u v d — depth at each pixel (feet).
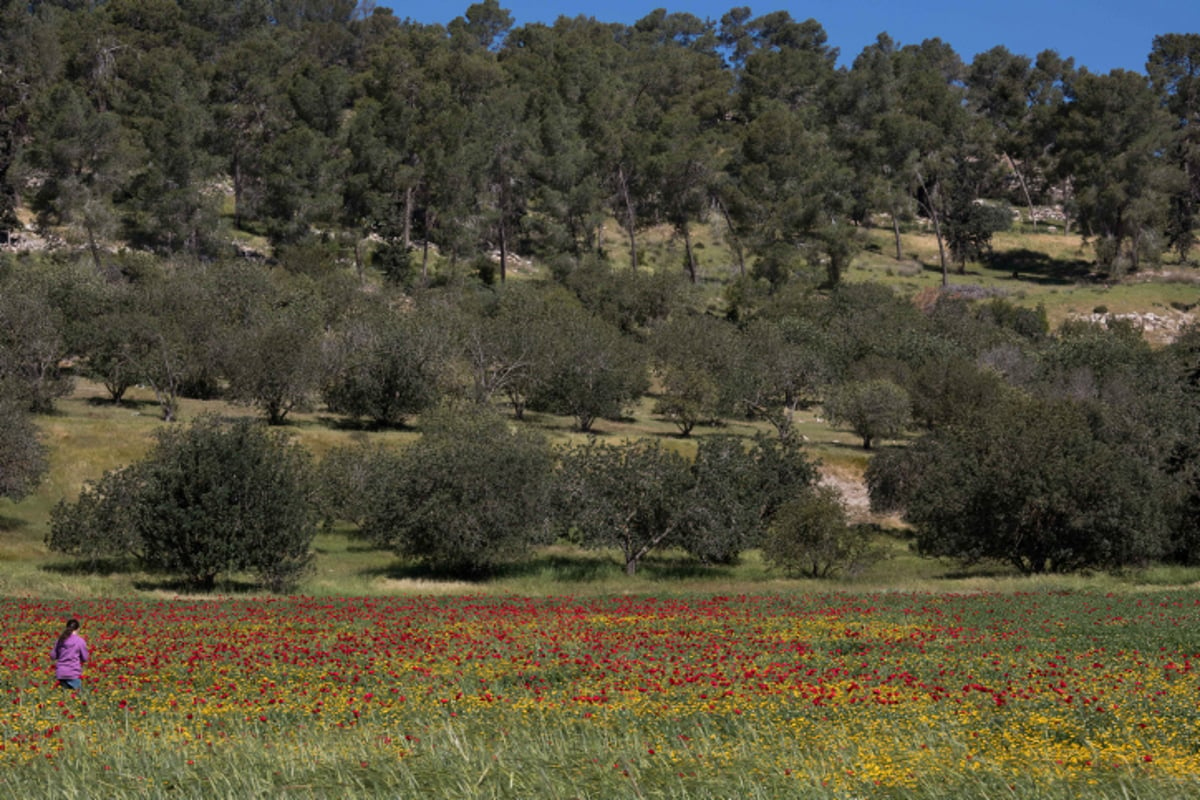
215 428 170.91
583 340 276.82
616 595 134.00
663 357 322.14
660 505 168.04
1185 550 178.70
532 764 44.32
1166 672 67.67
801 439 209.15
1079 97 549.54
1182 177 515.09
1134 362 329.52
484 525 157.99
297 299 323.16
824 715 54.75
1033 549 171.73
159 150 402.72
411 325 273.13
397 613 107.76
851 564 166.20
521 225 485.15
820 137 543.80
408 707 58.95
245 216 461.37
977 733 49.21
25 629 94.48
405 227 435.94
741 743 47.50
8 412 183.42
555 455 179.22
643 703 58.34
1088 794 38.50
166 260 390.83
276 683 67.92
